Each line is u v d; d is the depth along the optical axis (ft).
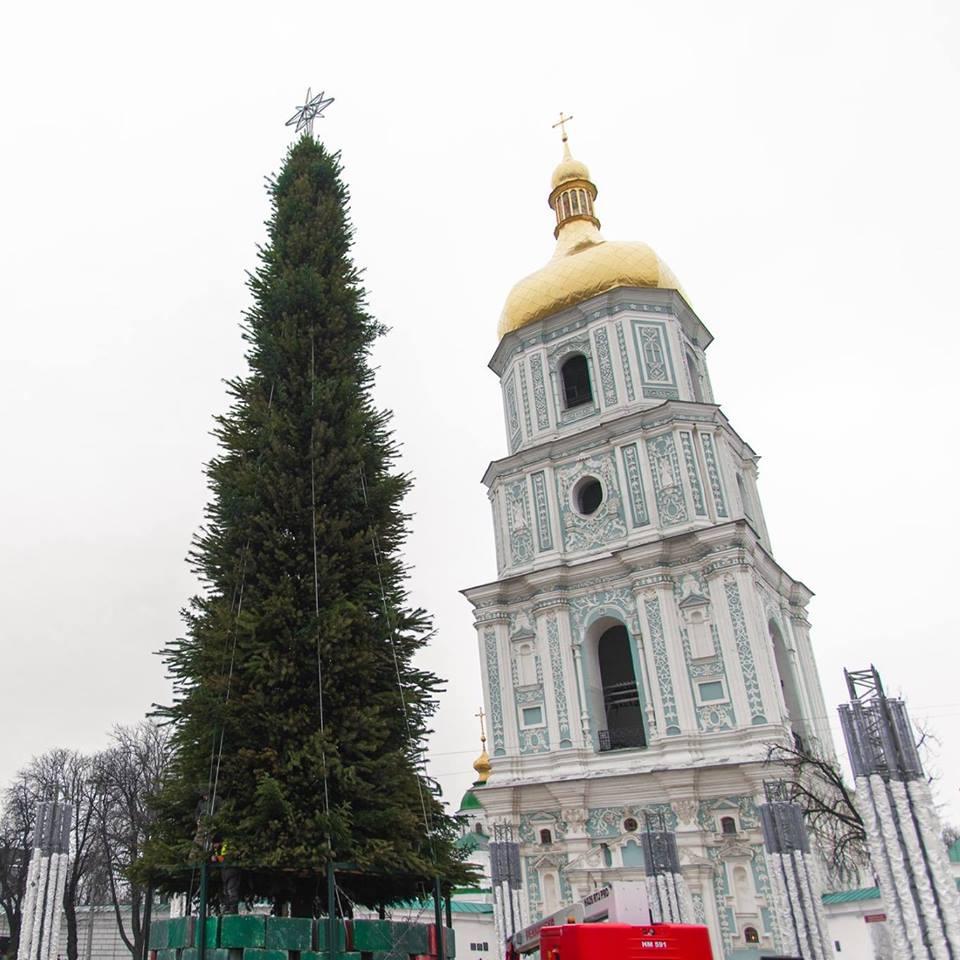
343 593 55.88
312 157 73.15
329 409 60.64
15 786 185.16
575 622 134.82
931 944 64.69
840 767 123.24
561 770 125.18
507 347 160.15
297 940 45.85
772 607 135.64
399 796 52.37
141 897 165.07
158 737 182.39
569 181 175.42
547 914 119.24
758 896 107.14
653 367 144.97
